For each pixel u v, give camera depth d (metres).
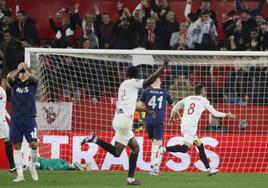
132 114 33.66
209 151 44.34
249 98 47.25
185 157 43.72
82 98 46.97
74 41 57.03
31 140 35.16
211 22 54.72
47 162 43.19
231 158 44.31
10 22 57.25
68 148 44.66
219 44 58.94
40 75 45.78
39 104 45.69
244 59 46.62
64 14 62.25
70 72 47.12
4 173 40.59
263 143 44.38
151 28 55.00
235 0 58.31
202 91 39.94
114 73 47.66
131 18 55.44
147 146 43.84
